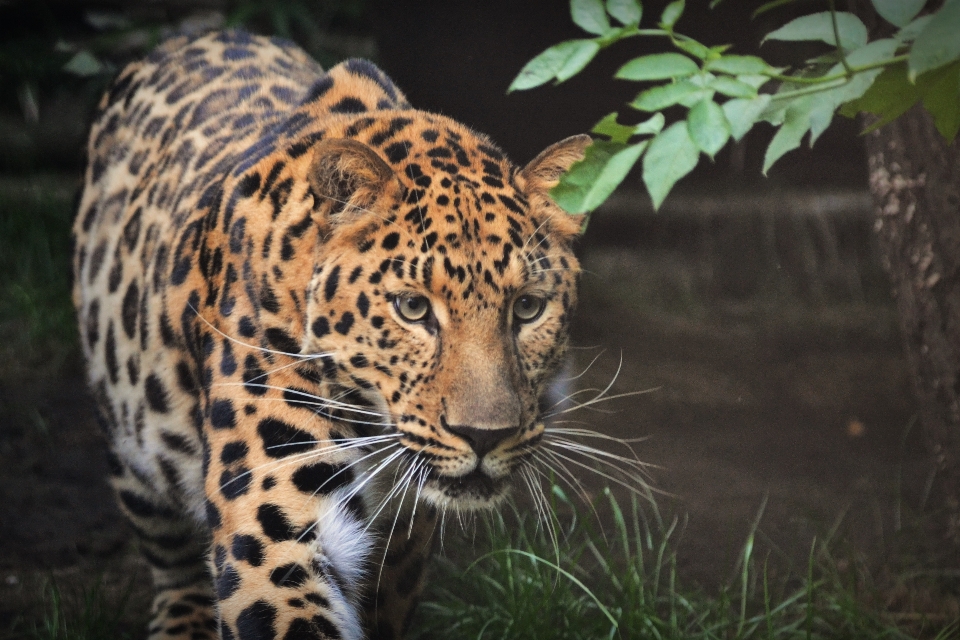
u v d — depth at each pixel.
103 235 7.80
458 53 11.35
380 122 5.96
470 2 11.03
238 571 5.50
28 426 10.95
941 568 8.62
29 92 16.12
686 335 14.38
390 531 6.26
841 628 7.46
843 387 12.91
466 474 5.52
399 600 6.51
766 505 9.80
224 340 5.77
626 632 7.42
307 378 5.62
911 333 7.82
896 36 4.03
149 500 7.46
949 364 7.62
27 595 8.15
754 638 7.43
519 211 5.60
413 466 5.58
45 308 12.65
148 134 7.77
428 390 5.47
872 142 7.77
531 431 5.74
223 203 6.08
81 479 10.10
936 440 7.95
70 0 17.03
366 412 5.65
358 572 5.89
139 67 8.54
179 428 6.65
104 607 7.53
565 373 6.43
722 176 16.17
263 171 5.93
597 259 16.05
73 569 8.62
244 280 5.75
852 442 11.38
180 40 8.61
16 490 9.80
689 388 12.70
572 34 11.17
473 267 5.38
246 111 7.17
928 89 4.20
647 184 3.82
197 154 7.03
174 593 7.68
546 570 7.72
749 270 15.78
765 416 12.02
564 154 5.74
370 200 5.44
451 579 8.14
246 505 5.54
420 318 5.46
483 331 5.44
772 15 10.44
